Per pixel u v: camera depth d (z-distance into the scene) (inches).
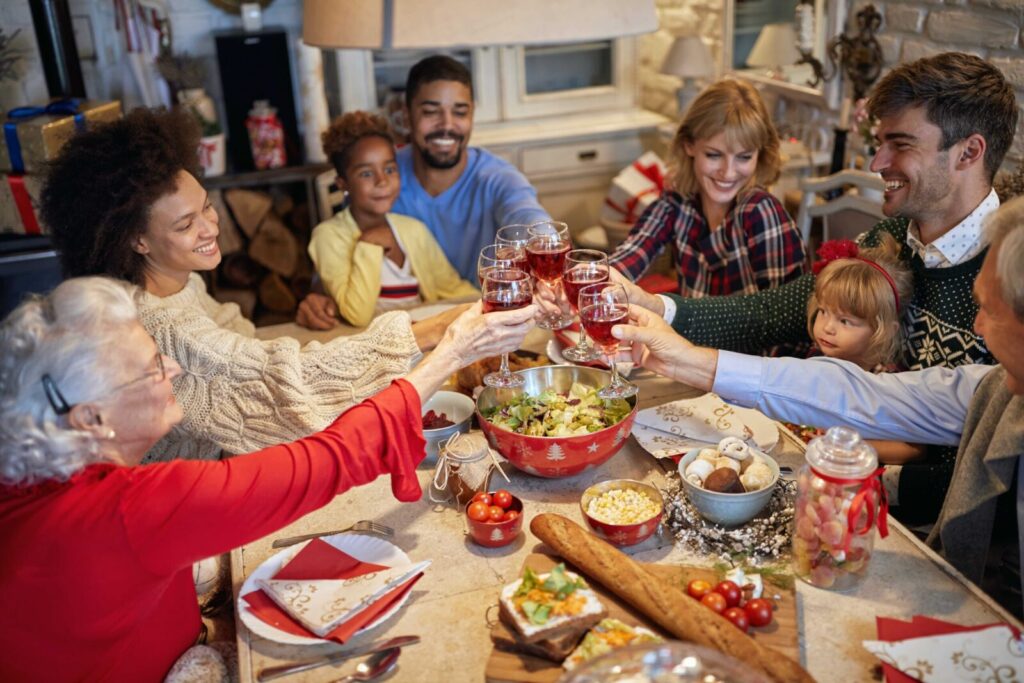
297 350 62.5
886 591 47.1
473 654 44.0
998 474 52.3
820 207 97.0
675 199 94.5
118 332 44.4
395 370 62.9
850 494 45.0
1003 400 52.6
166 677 46.9
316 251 100.9
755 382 60.7
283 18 158.6
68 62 130.8
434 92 100.4
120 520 42.3
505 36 49.6
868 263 67.7
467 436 56.9
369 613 46.2
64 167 63.0
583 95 180.1
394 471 50.6
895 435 60.1
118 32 148.5
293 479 46.0
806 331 78.1
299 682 42.7
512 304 54.6
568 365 63.6
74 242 64.2
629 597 44.3
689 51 155.1
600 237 163.5
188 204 64.3
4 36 126.4
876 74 115.3
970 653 41.4
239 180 149.4
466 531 53.4
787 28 134.9
